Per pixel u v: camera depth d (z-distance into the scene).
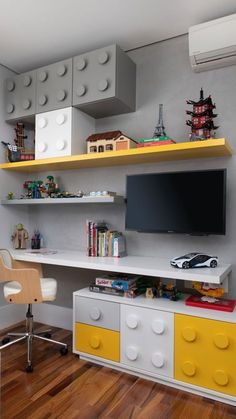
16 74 3.02
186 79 2.38
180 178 2.18
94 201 2.37
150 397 1.80
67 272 2.89
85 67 2.39
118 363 2.06
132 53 2.62
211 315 1.77
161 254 2.43
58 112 2.53
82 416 1.62
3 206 2.92
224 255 2.19
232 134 2.19
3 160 2.92
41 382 1.95
